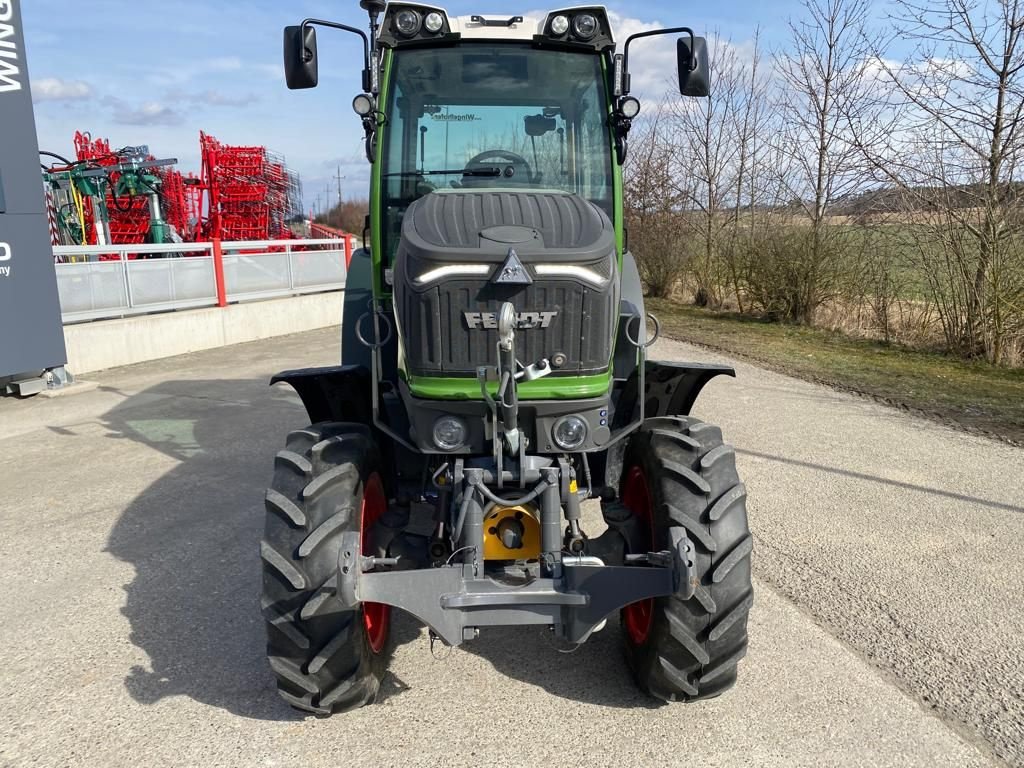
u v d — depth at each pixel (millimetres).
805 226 12992
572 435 2836
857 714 2889
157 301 11008
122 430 7031
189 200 22703
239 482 5613
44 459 6234
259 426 7117
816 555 4219
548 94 3699
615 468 3459
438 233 2801
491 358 2750
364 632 2812
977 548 4277
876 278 11312
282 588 2682
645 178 17281
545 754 2703
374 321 3170
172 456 6250
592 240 2799
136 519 4945
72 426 7188
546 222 2916
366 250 4223
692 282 17453
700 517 2768
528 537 2822
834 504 4941
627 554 2980
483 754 2709
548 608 2625
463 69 3676
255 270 12969
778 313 13453
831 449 6051
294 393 8453
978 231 9250
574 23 3650
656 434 3041
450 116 3678
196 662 3322
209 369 9875
